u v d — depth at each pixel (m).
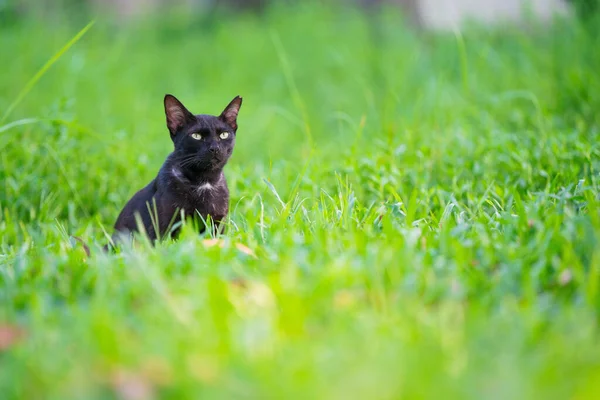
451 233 4.88
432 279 4.18
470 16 13.20
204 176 6.79
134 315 4.02
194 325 3.69
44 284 4.59
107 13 19.89
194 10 20.14
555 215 5.01
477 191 7.02
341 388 3.11
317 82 13.98
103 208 8.31
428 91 11.12
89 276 4.58
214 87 14.11
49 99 12.59
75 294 4.44
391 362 3.28
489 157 7.75
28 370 3.32
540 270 4.32
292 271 4.09
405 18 17.30
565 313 3.78
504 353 3.41
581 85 9.48
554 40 11.11
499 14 13.00
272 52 15.27
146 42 17.09
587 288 3.94
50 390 3.18
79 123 11.39
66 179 8.34
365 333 3.55
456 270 4.35
